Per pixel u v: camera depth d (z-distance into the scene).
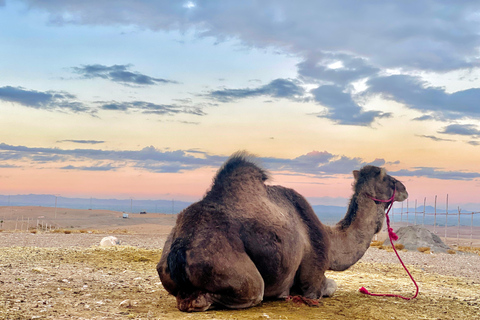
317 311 7.41
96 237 33.16
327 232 8.80
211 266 6.46
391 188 9.36
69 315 6.29
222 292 6.66
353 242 8.98
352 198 9.33
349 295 9.61
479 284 14.32
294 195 8.59
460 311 8.45
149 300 7.96
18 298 7.32
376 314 7.55
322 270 8.28
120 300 7.84
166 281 6.83
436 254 29.47
